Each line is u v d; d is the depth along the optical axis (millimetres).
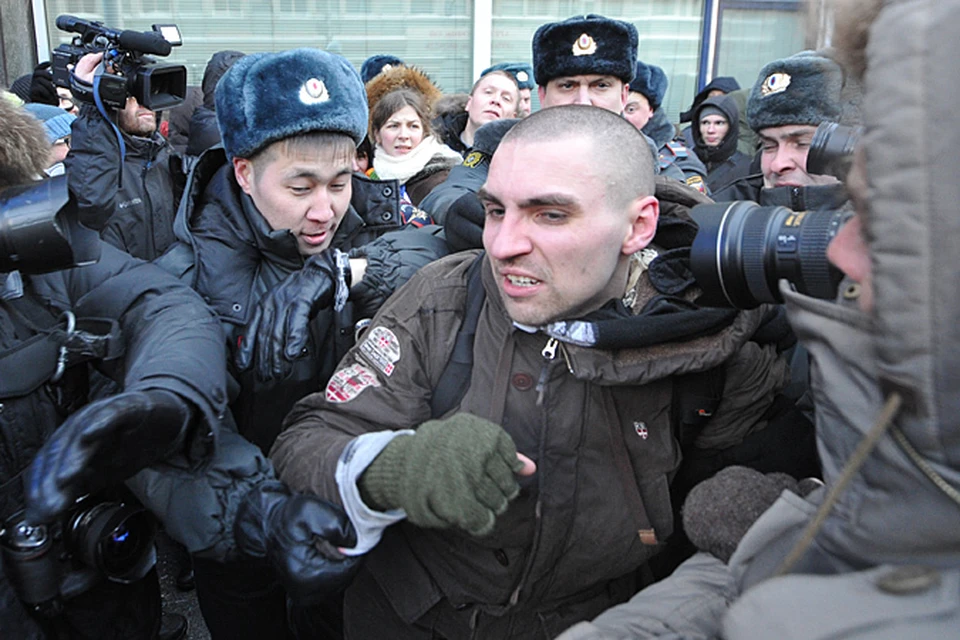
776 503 757
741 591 749
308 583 959
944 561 564
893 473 573
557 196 972
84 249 1094
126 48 1893
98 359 1209
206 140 3033
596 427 1104
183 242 1489
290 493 1078
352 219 1678
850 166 614
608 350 1044
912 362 524
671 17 5484
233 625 1615
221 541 1109
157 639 1510
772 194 1962
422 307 1161
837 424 640
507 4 5258
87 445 875
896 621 541
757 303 939
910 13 504
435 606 1206
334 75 1424
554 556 1119
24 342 1145
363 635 1312
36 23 4605
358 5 5012
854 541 608
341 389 1155
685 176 2936
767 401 1264
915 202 504
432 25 5172
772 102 1935
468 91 5344
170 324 1146
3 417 1140
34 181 1071
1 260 992
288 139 1391
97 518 1196
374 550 1209
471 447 875
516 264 1021
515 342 1104
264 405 1443
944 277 502
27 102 3471
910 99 500
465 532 1112
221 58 3502
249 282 1463
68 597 1204
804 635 567
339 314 1474
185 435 1039
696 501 990
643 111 2982
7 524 1150
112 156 1965
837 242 631
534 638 1201
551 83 2033
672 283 1137
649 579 1297
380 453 966
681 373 1072
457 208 1514
